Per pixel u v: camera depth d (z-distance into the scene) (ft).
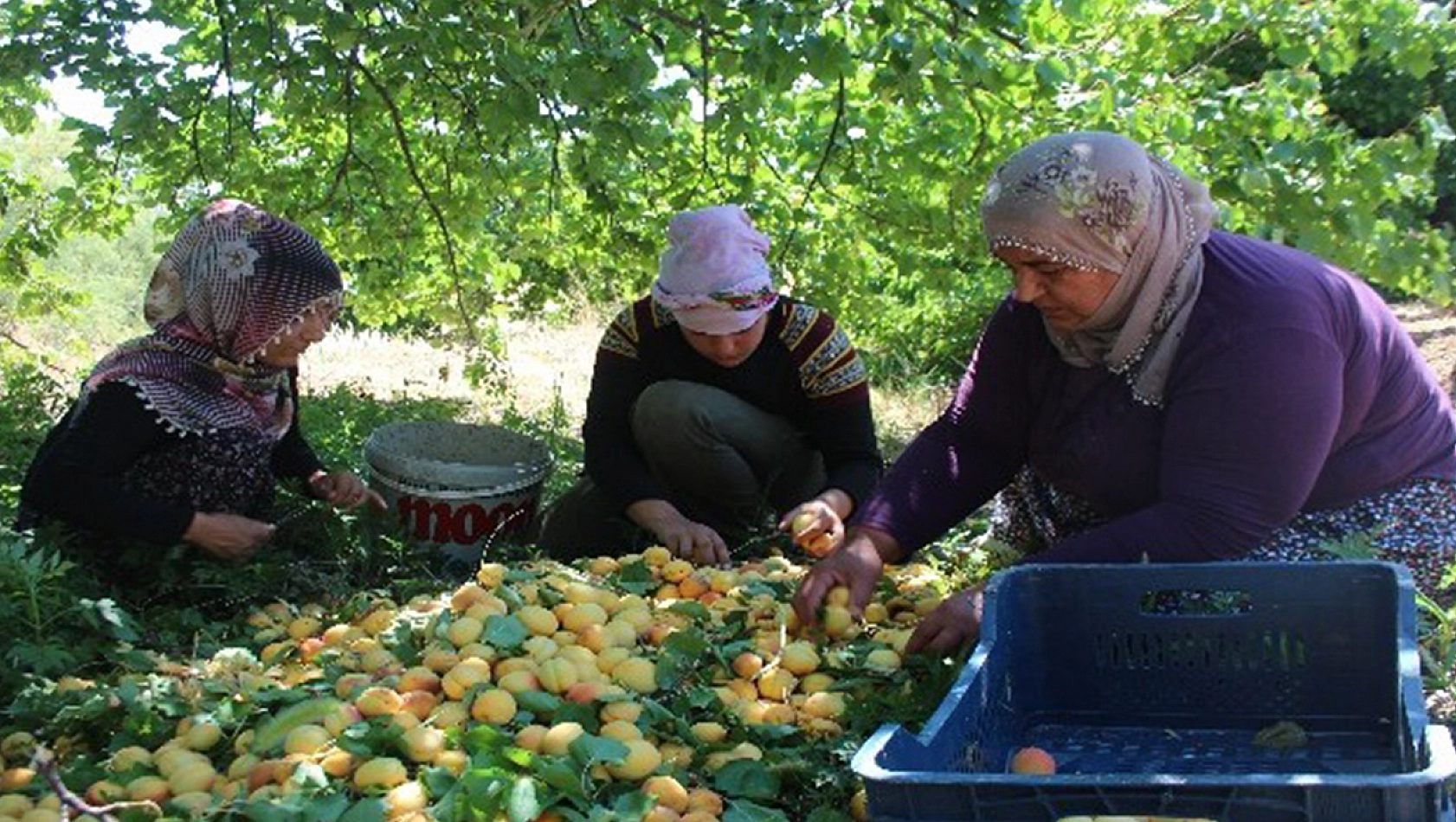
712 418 15.17
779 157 22.34
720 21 17.37
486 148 21.01
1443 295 21.45
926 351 37.58
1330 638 9.64
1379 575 9.45
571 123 18.34
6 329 35.09
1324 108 22.53
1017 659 10.13
